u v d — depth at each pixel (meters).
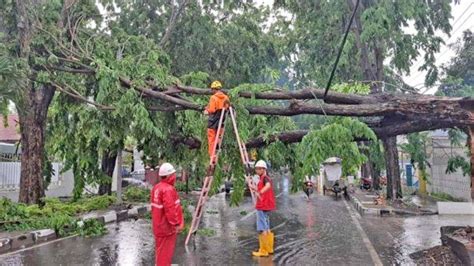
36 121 15.10
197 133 12.46
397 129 10.43
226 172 11.06
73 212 15.51
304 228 14.22
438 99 9.52
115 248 10.44
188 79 13.23
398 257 9.38
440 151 27.02
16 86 11.92
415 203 21.53
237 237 12.24
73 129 16.66
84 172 17.88
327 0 20.83
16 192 19.66
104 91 11.91
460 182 22.78
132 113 11.80
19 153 22.58
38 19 13.62
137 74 12.33
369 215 17.78
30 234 11.34
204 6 22.72
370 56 21.86
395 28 19.88
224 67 23.41
